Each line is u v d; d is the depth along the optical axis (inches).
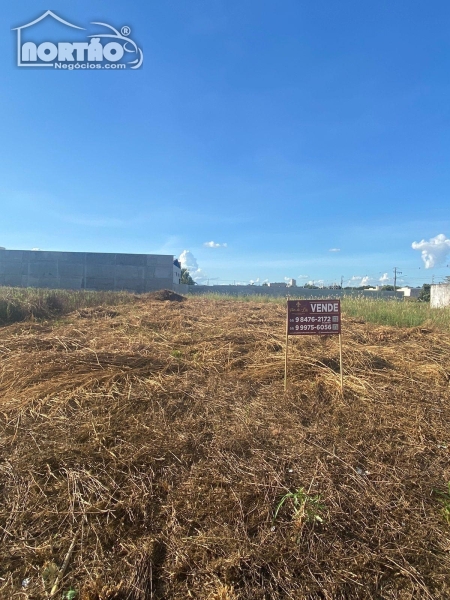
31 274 968.9
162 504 85.1
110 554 72.8
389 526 80.5
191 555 72.5
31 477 91.7
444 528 80.7
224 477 93.3
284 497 83.4
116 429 112.4
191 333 252.2
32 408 125.5
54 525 79.0
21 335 227.8
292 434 115.2
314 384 152.8
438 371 174.7
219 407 132.3
